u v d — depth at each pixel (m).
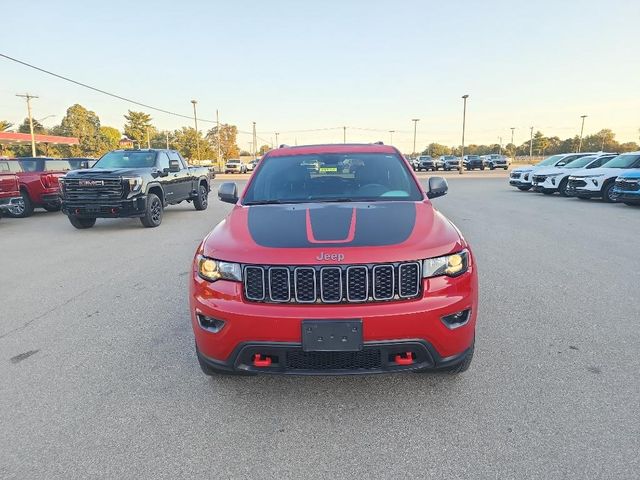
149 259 6.93
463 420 2.59
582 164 17.12
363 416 2.67
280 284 2.52
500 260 6.32
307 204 3.45
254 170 4.18
